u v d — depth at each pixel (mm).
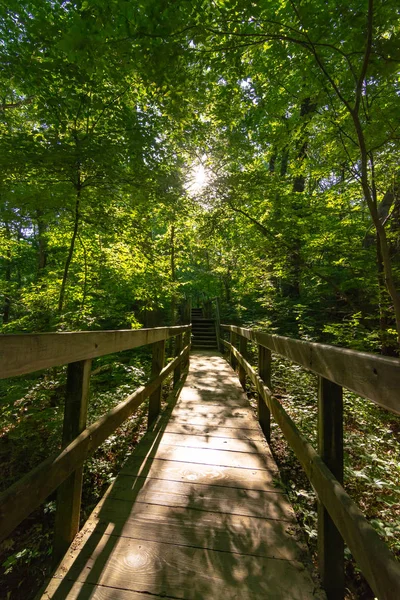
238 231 7117
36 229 8852
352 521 900
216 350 10117
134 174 4305
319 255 6344
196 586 1239
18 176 4156
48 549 2047
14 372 905
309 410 3750
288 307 8328
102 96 3953
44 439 3096
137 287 6480
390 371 733
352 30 2801
